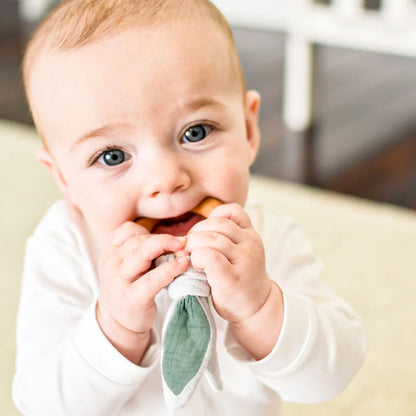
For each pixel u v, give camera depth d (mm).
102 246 768
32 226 1548
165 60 618
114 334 635
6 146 1909
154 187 613
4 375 1163
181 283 589
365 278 1372
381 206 1644
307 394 676
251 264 591
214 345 585
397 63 2410
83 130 627
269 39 2664
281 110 2129
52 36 650
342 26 1928
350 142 1948
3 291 1350
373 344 1219
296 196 1672
